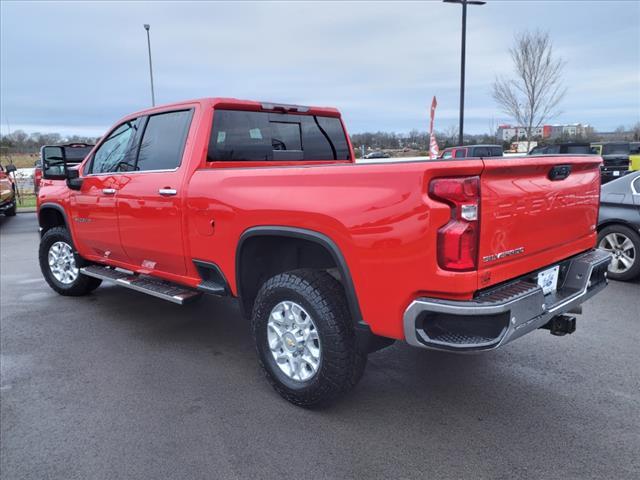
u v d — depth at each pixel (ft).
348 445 9.62
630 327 15.49
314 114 16.19
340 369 10.04
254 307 11.41
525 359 13.34
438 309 8.36
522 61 69.31
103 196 15.94
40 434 10.16
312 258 12.07
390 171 8.73
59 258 19.71
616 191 20.59
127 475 8.86
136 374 12.87
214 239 12.28
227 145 13.60
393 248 8.77
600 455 9.16
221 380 12.49
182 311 18.01
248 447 9.61
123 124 15.92
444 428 10.14
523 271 9.51
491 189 8.57
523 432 9.95
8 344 14.98
